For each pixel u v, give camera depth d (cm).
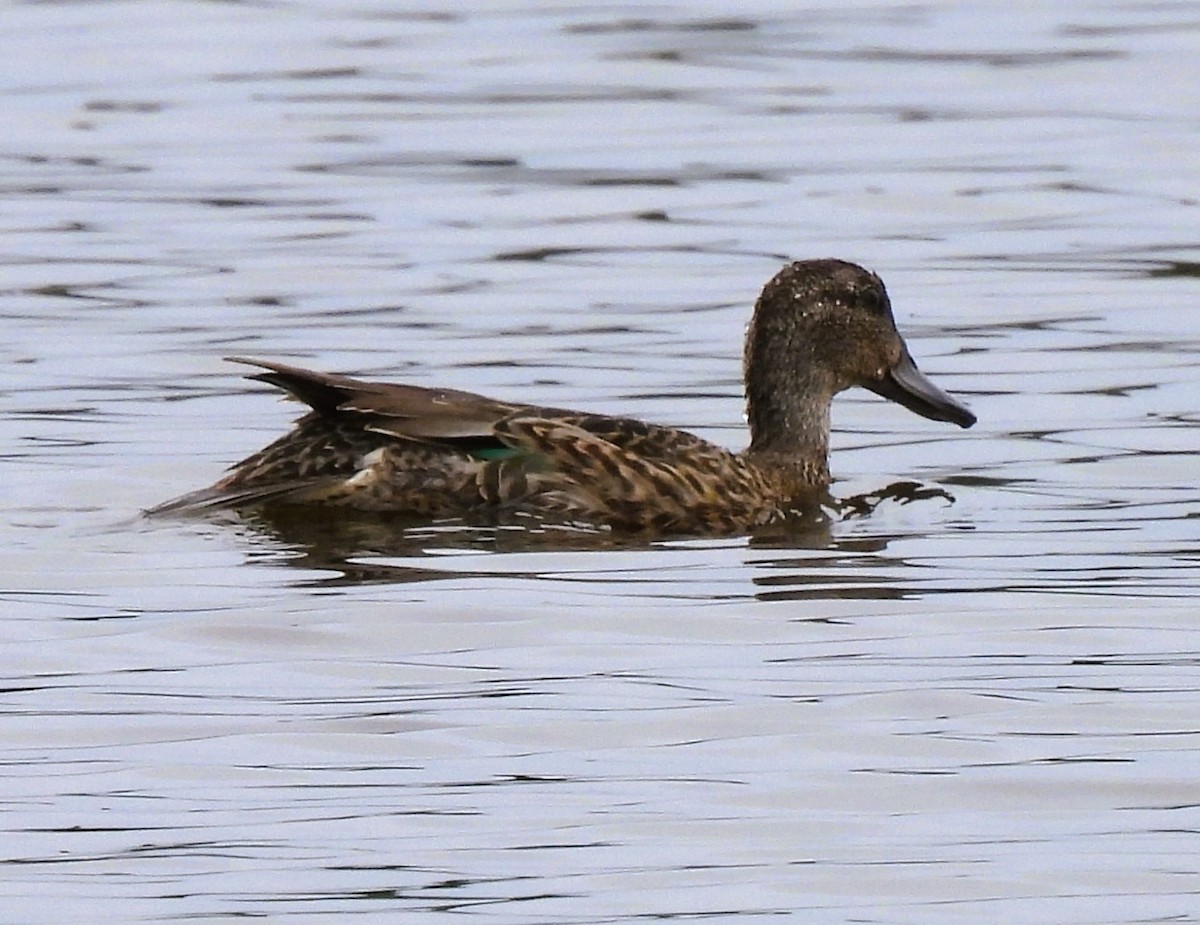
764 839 1091
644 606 1398
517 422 1570
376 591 1416
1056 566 1484
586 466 1567
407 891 1037
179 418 1844
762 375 1711
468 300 2198
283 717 1230
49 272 2286
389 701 1251
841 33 3375
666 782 1154
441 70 3155
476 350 2044
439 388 1617
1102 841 1089
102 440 1780
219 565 1464
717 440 1819
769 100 3003
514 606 1393
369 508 1560
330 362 2005
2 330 2098
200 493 1562
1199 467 1723
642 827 1104
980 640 1345
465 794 1138
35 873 1055
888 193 2577
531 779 1155
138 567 1459
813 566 1486
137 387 1930
